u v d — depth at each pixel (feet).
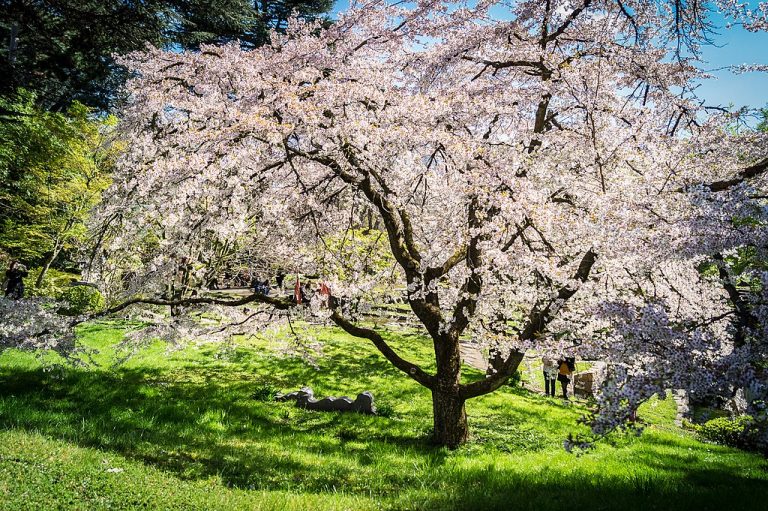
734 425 35.99
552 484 20.70
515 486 20.43
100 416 26.48
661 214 19.43
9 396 28.25
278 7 65.82
